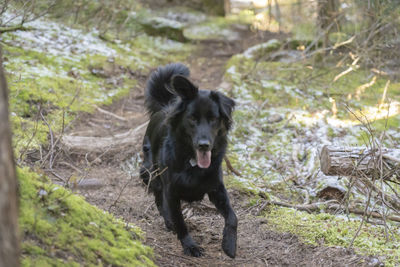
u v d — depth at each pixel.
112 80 10.38
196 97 4.71
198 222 5.64
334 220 5.51
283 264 4.59
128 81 10.73
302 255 4.73
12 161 2.58
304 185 6.86
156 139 5.48
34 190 3.77
